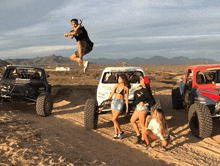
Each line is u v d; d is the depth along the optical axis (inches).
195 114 236.5
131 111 270.4
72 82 1075.3
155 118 185.9
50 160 151.3
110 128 278.2
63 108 415.8
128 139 233.0
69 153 175.9
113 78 316.5
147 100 206.4
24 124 259.9
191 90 282.4
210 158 187.8
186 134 251.4
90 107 258.5
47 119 316.5
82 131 261.0
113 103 226.4
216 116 236.5
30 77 398.9
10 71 401.1
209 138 236.7
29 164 141.4
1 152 158.1
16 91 337.7
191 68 319.9
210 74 305.0
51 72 2546.8
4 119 273.4
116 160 176.1
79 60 141.8
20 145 177.2
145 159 181.3
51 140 204.8
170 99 529.3
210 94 251.6
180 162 176.4
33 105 419.5
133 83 305.3
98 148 202.8
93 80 1210.0
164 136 185.6
